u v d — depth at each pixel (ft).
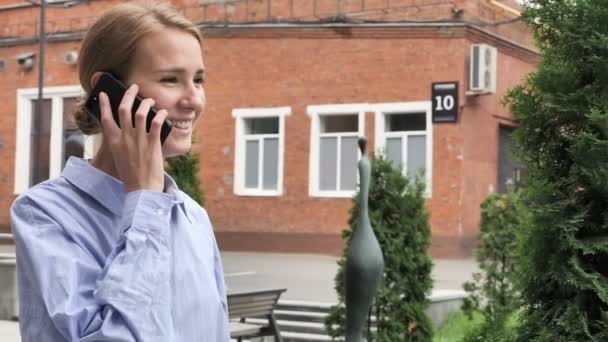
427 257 25.53
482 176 65.36
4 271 33.63
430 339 25.41
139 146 5.31
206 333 5.61
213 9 73.51
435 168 64.08
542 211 12.45
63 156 81.61
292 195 70.13
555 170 13.11
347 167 68.69
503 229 34.96
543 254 12.80
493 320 13.48
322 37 69.05
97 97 5.56
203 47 6.01
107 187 5.50
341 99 68.33
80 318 4.86
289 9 70.44
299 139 70.13
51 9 81.61
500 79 66.85
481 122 65.21
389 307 25.12
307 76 69.77
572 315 12.14
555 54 13.32
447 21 63.72
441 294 38.78
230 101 72.95
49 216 5.23
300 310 39.32
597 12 12.69
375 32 66.69
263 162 72.33
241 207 72.38
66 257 5.05
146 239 5.09
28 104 83.46
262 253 70.38
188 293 5.53
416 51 65.21
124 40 5.58
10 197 83.61
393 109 65.98
